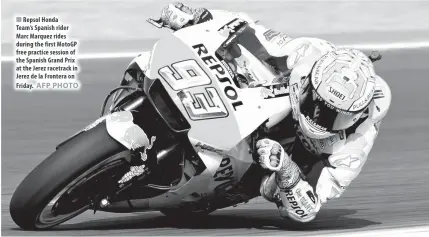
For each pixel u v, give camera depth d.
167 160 13.01
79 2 38.50
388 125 26.06
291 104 12.52
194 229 14.14
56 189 11.98
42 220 12.55
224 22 13.80
